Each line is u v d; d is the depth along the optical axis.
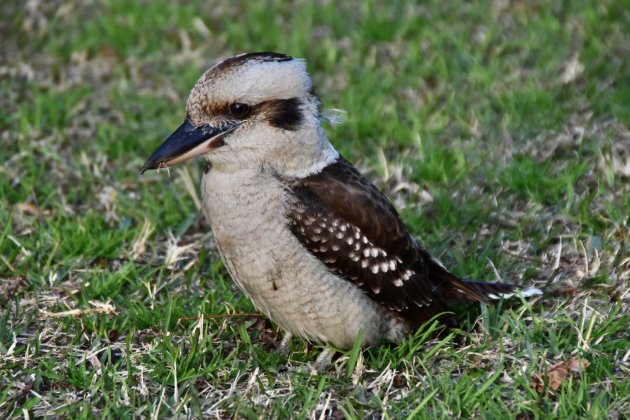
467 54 14.92
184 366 9.06
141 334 9.79
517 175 11.86
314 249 9.17
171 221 11.73
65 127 13.87
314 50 15.48
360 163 12.69
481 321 9.80
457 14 16.31
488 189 12.05
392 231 9.48
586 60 14.60
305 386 8.88
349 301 9.27
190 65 15.28
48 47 15.82
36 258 11.02
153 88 14.91
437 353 9.32
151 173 12.64
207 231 11.75
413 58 14.96
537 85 14.04
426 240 11.16
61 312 9.95
